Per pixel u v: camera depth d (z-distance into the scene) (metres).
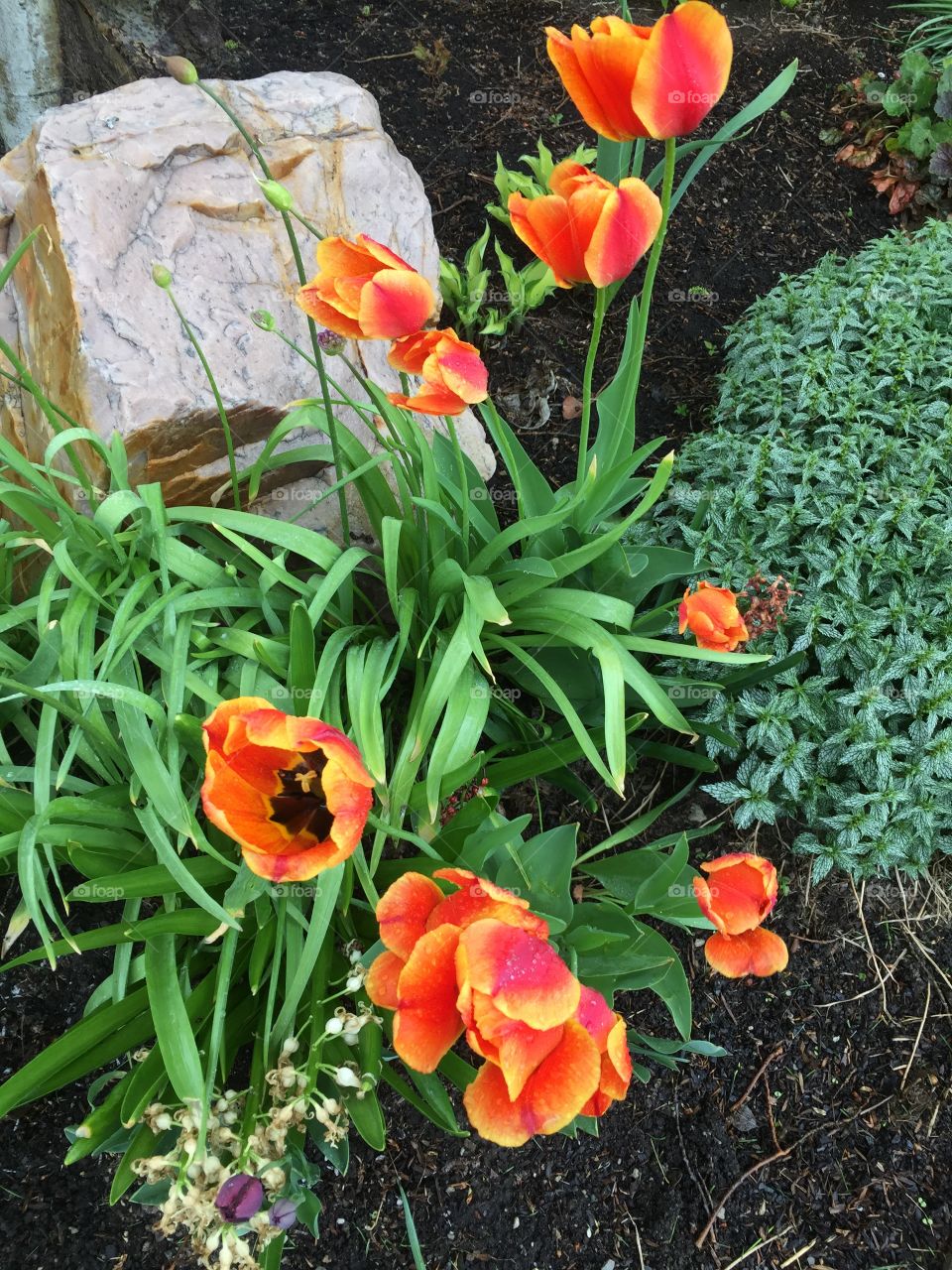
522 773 0.67
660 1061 0.68
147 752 0.56
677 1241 0.69
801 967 0.78
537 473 0.75
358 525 0.83
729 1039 0.76
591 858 0.78
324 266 0.52
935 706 0.74
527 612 0.69
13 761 0.72
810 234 1.20
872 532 0.81
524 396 1.03
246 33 1.24
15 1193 0.65
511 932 0.41
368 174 0.88
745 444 0.88
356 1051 0.59
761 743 0.76
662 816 0.81
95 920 0.70
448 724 0.64
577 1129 0.66
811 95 1.34
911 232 1.20
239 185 0.82
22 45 0.97
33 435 0.79
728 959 0.54
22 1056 0.67
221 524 0.66
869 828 0.74
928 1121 0.74
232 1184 0.48
